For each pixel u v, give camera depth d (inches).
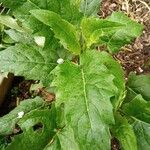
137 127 14.6
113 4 20.8
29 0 13.0
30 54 13.8
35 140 13.5
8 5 12.9
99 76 11.8
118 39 13.9
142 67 19.1
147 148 14.3
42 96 18.4
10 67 13.6
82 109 11.5
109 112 11.3
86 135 11.4
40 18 11.9
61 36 12.5
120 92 12.4
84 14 14.4
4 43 17.7
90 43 13.2
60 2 13.2
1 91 17.7
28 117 13.4
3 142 17.1
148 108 13.9
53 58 14.0
